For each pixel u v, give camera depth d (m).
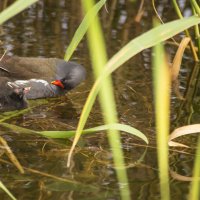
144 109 11.59
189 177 8.29
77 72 13.37
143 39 5.62
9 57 13.99
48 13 18.16
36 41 15.70
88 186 7.86
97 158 8.97
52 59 13.98
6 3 18.67
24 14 17.95
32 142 9.59
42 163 8.66
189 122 10.96
